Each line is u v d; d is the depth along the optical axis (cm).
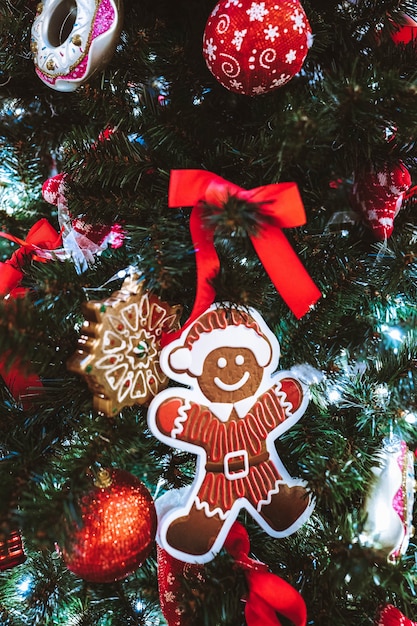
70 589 85
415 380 80
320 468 74
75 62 72
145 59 76
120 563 70
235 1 67
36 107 87
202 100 79
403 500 76
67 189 78
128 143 75
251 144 73
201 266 68
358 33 80
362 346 87
